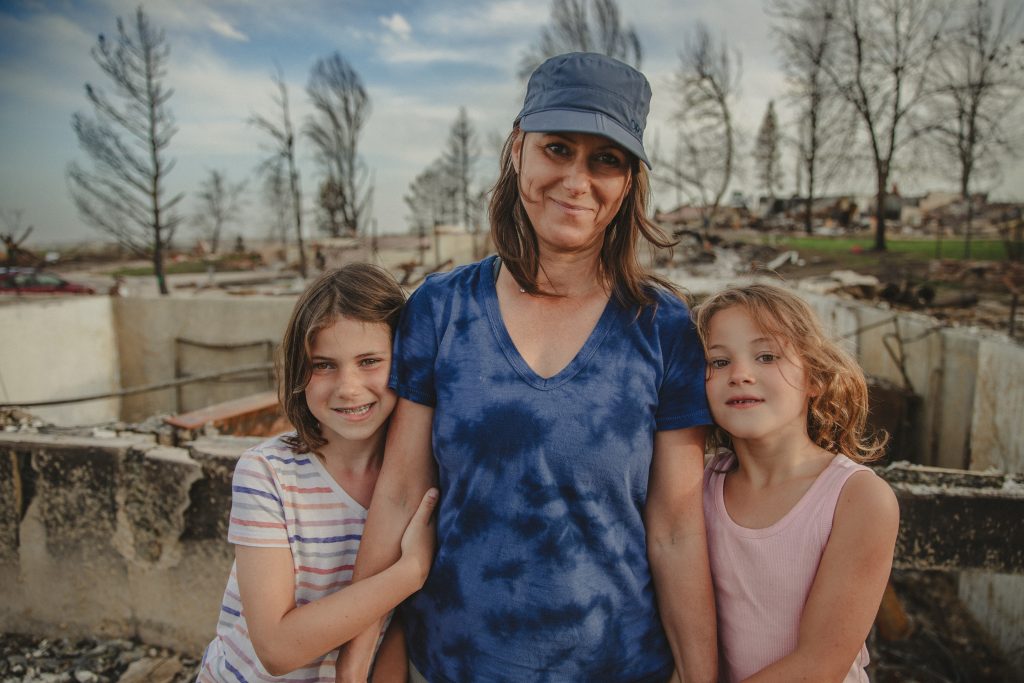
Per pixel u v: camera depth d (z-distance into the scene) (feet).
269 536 4.17
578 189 3.68
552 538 3.73
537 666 3.81
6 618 9.09
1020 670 9.65
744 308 4.12
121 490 8.55
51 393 22.89
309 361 4.26
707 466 4.85
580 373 3.79
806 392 4.24
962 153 62.54
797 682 3.76
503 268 4.22
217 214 118.11
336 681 4.09
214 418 11.69
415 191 122.11
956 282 39.60
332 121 92.32
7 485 8.81
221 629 4.44
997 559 6.95
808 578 3.97
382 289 4.45
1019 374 12.71
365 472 4.59
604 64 3.71
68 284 49.52
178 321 26.18
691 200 87.86
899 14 65.16
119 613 8.85
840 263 56.13
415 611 4.26
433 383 4.13
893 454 17.89
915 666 9.91
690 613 4.00
